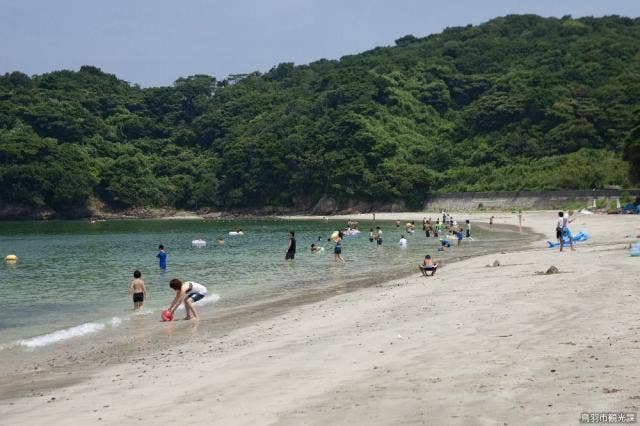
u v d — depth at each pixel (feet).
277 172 510.58
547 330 44.55
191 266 135.33
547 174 381.19
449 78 594.65
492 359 37.83
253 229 307.17
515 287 68.49
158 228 341.62
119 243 222.89
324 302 75.77
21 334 65.16
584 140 415.03
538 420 26.89
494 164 443.73
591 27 653.30
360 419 28.84
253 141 529.86
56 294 96.63
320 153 495.00
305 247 185.78
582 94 461.78
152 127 641.81
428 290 75.51
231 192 525.34
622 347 37.76
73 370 47.29
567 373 33.42
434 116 560.61
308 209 495.82
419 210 433.48
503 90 511.81
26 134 508.12
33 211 478.59
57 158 500.74
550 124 449.89
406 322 54.34
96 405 35.60
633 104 420.77
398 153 483.92
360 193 466.70
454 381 33.86
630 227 180.86
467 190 419.74
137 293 80.28
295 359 43.45
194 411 32.48
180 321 69.51
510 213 342.03
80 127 578.66
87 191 499.10
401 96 564.30
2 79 642.22
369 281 97.04
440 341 44.52
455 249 156.46
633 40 564.30
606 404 28.17
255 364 43.04
